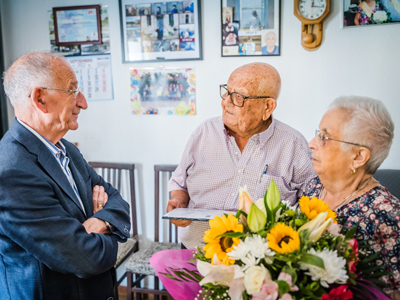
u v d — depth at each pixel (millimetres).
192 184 1549
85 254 1017
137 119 2457
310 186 1105
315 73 2148
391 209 829
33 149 1039
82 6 2387
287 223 723
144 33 2328
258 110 1309
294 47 2148
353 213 882
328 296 605
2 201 931
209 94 2320
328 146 871
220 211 1149
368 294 715
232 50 2213
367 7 2002
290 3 2109
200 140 1551
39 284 1007
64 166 1174
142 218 2566
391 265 797
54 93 1043
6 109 2518
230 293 671
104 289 1160
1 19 2496
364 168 882
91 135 2543
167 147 2451
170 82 2357
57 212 1012
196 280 858
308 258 614
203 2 2223
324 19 2082
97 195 1332
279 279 620
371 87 2098
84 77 2473
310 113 2193
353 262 676
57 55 1101
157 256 987
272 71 1304
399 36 2010
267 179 1424
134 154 2506
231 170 1468
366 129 822
